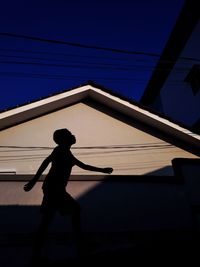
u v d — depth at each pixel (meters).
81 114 11.26
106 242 3.57
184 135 11.10
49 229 3.83
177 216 4.64
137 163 10.60
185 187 4.99
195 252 2.80
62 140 3.10
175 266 2.46
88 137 10.73
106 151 10.57
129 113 11.40
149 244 3.26
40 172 2.82
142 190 4.72
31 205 4.02
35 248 2.53
